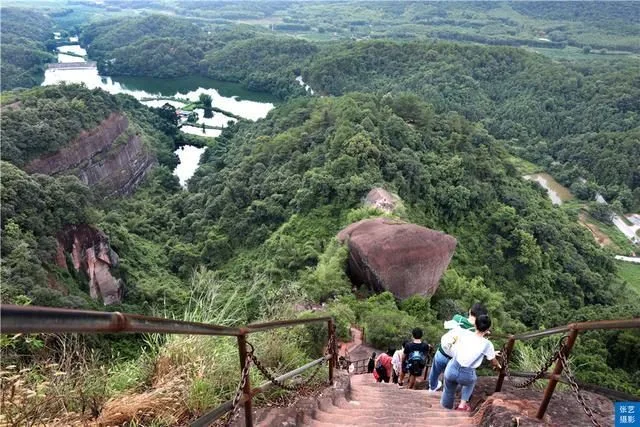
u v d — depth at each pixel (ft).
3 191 86.38
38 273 71.26
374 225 62.85
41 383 10.03
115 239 110.63
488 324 16.24
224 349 14.21
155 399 11.13
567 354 10.60
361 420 14.17
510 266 110.01
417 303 52.65
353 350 41.88
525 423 11.71
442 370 20.36
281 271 81.15
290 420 12.37
